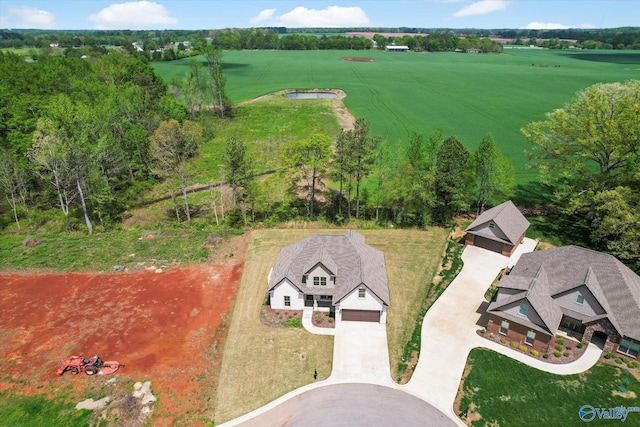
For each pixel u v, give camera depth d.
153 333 38.38
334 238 44.50
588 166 76.56
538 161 64.06
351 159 54.44
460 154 54.03
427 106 128.50
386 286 40.62
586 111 54.03
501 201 60.50
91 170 60.84
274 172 80.12
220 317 40.62
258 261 49.94
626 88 51.62
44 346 36.69
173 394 32.03
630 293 35.56
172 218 63.59
